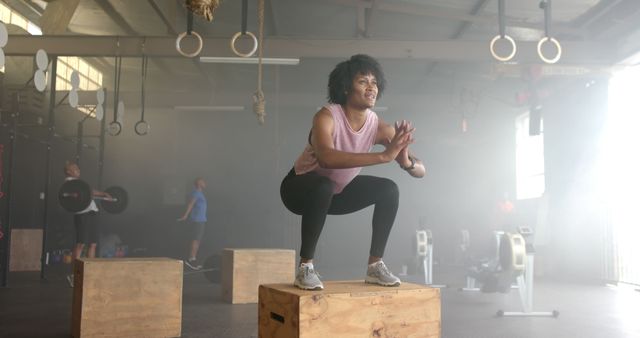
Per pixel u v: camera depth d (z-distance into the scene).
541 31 7.20
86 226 5.91
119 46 6.91
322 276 7.97
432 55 6.81
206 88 11.38
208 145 11.95
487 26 7.28
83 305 3.09
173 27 7.14
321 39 6.82
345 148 1.71
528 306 4.55
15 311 4.30
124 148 11.83
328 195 1.64
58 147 10.38
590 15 6.69
